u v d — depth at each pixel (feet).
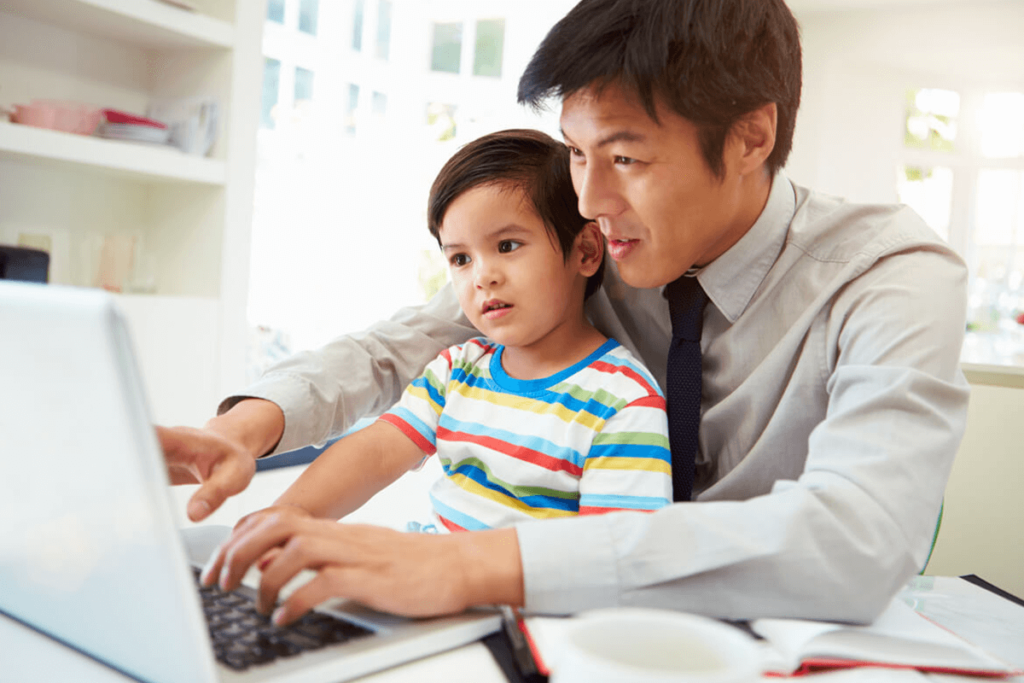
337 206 9.74
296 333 9.43
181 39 7.32
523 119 9.77
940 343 2.28
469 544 1.83
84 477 1.30
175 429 2.21
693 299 2.86
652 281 2.51
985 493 3.93
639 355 3.17
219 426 2.61
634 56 2.17
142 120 6.96
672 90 2.18
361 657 1.55
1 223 6.73
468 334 3.47
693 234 2.42
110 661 1.54
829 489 1.89
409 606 1.71
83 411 1.23
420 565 1.74
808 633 1.69
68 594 1.53
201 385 7.47
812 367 2.63
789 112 2.53
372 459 2.87
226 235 7.59
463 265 2.94
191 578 1.29
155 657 1.41
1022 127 14.85
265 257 9.05
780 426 2.71
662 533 1.83
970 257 15.31
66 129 6.44
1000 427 3.92
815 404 2.66
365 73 9.85
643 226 2.39
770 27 2.37
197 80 7.66
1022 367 4.07
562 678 1.06
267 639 1.63
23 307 1.22
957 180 15.17
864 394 2.17
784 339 2.69
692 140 2.27
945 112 15.01
